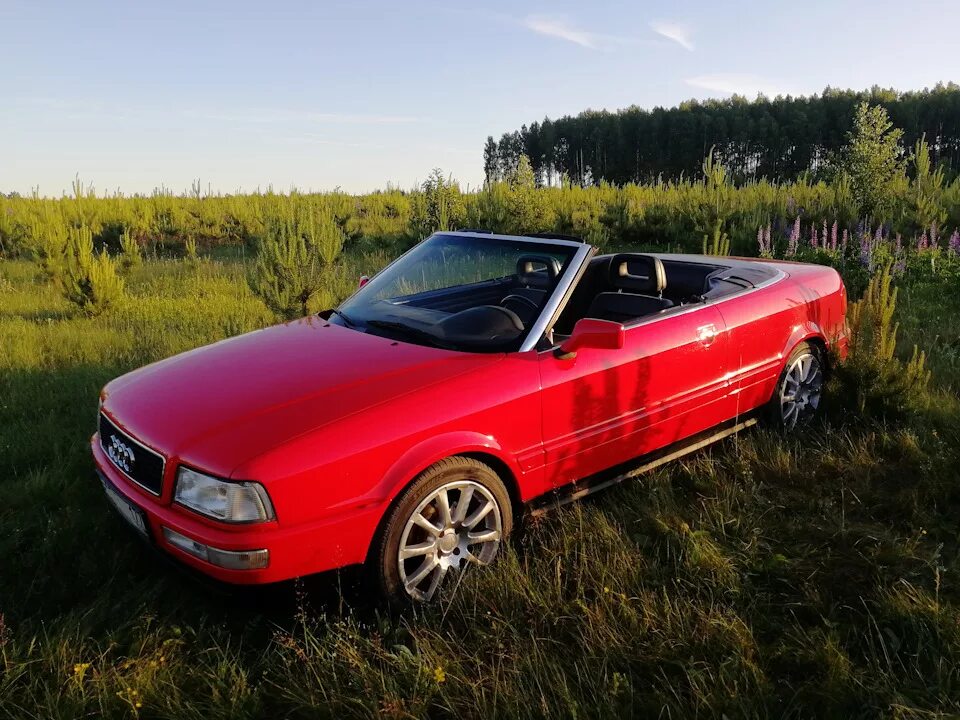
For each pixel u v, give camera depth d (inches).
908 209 542.3
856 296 360.2
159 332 297.3
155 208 859.4
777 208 580.4
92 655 104.2
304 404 109.3
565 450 130.9
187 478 102.6
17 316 356.2
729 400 164.1
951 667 98.5
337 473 102.5
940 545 124.4
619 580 119.0
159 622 111.3
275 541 98.6
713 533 135.8
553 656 100.5
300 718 93.9
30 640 106.2
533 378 124.7
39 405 206.2
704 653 102.4
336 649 101.9
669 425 151.2
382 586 109.6
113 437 119.3
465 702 94.1
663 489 150.9
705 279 180.9
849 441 174.9
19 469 166.9
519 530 130.3
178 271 519.8
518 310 139.4
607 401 136.6
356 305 157.1
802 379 188.2
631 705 91.2
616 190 897.5
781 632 108.6
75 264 353.4
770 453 167.5
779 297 175.2
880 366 192.2
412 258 167.5
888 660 97.6
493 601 113.8
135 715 91.2
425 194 636.7
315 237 314.0
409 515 110.3
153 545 109.9
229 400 113.0
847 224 517.0
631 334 141.1
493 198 633.0
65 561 127.7
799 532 136.9
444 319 137.4
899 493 150.3
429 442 111.0
